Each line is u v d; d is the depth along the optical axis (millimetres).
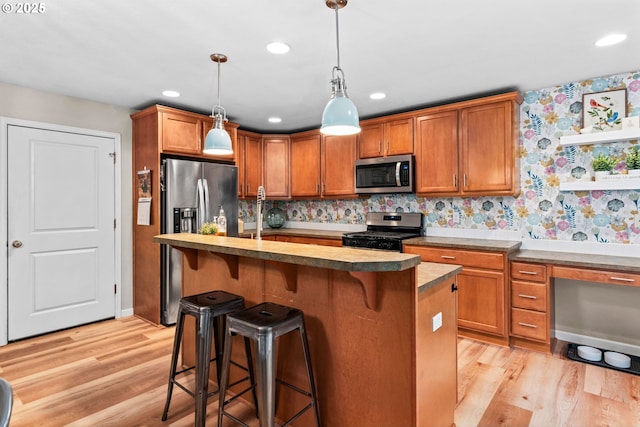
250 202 5164
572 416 2000
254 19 1981
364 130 4102
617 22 2031
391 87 3162
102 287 3619
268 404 1554
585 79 2971
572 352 2811
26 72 2771
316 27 2078
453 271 1903
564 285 3113
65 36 2176
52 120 3266
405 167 3666
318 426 1763
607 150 2895
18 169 3098
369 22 2023
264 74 2824
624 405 2102
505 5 1856
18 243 3104
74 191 3420
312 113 4051
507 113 3135
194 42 2262
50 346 2986
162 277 3465
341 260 1390
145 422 1969
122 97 3406
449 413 1897
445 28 2096
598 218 2959
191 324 2594
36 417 1994
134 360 2723
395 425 1578
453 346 1954
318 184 4590
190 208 3545
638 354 2803
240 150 4559
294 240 4441
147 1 1802
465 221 3691
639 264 2455
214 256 2414
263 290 2098
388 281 1578
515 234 3377
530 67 2709
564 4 1847
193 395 1877
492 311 2992
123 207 3748
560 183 3074
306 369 1763
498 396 2211
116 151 3682
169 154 3527
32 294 3188
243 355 2199
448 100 3557
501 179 3170
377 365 1627
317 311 1841
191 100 3516
